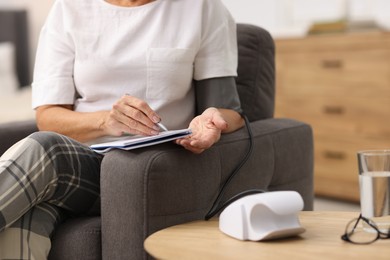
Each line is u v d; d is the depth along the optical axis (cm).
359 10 403
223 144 163
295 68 382
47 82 184
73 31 182
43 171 147
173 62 178
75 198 158
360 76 352
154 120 154
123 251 145
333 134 369
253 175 172
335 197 373
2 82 482
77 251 151
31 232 146
